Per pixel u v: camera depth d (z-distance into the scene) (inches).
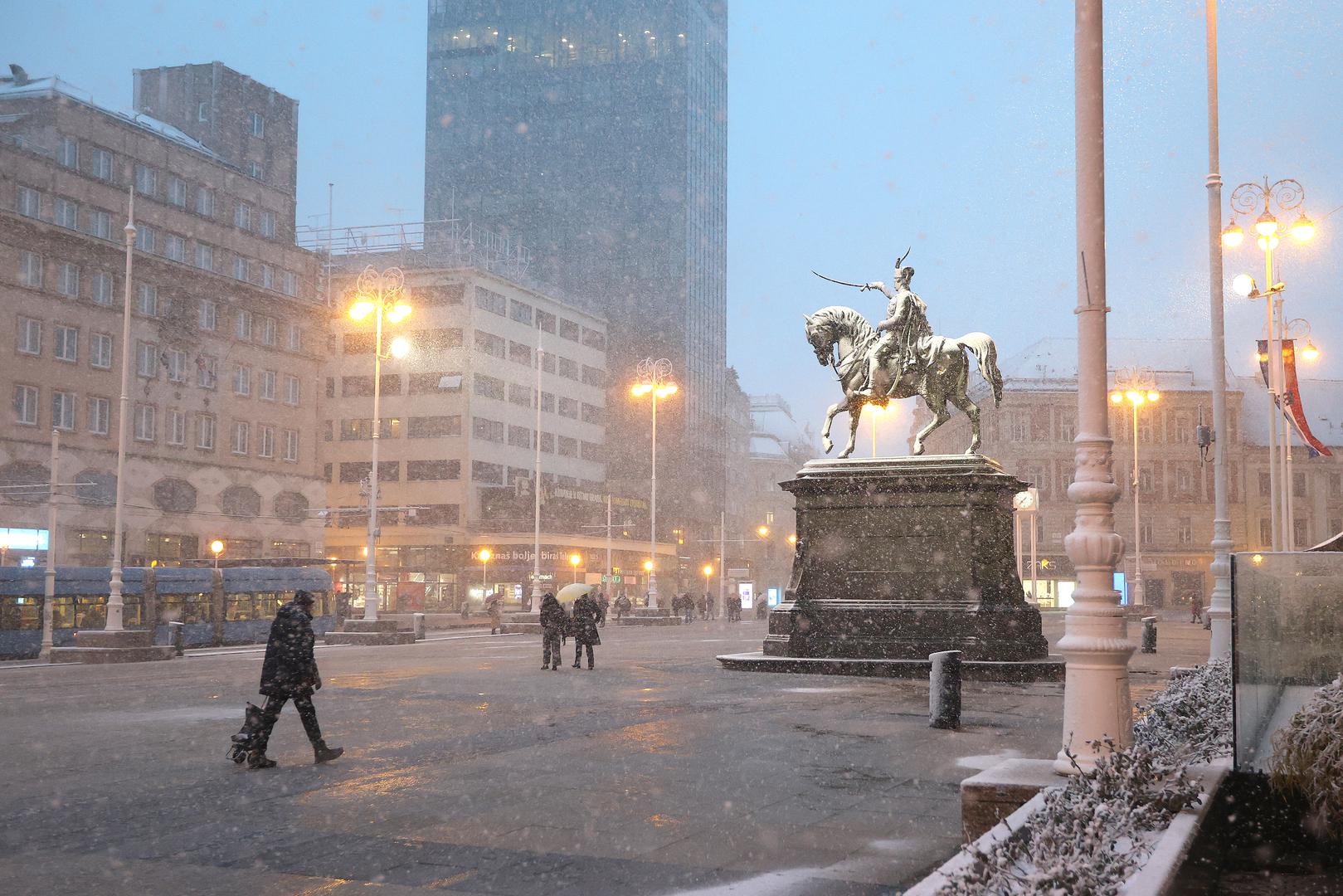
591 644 1040.8
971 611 936.3
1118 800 250.5
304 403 3144.7
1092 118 351.3
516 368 3732.8
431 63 5152.6
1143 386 3321.9
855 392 1011.9
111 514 2532.0
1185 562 3929.6
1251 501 4005.9
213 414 2856.8
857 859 300.2
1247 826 293.0
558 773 434.6
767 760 468.8
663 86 4923.7
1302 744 286.0
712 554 4822.8
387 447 3563.0
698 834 329.4
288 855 305.4
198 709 713.0
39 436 2431.1
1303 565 300.7
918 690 807.1
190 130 3208.7
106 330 2588.6
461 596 3454.7
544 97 5034.5
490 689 821.2
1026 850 209.2
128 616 1702.8
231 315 2920.8
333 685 868.0
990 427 4028.1
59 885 275.0
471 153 5064.0
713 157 5206.7
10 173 2420.0
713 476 4906.5
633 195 4869.6
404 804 374.3
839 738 538.9
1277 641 299.9
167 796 391.2
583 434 4101.9
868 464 983.0
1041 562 3887.8
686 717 633.6
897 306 1000.9
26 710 713.0
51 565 1417.3
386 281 1792.6
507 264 3900.1
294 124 3427.7
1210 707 399.5
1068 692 324.5
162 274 2728.8
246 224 3031.5
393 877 282.2
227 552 2844.5
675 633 2133.4
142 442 2657.5
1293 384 1317.7
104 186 2632.9
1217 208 936.3
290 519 3048.7
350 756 487.8
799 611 989.2
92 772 448.8
